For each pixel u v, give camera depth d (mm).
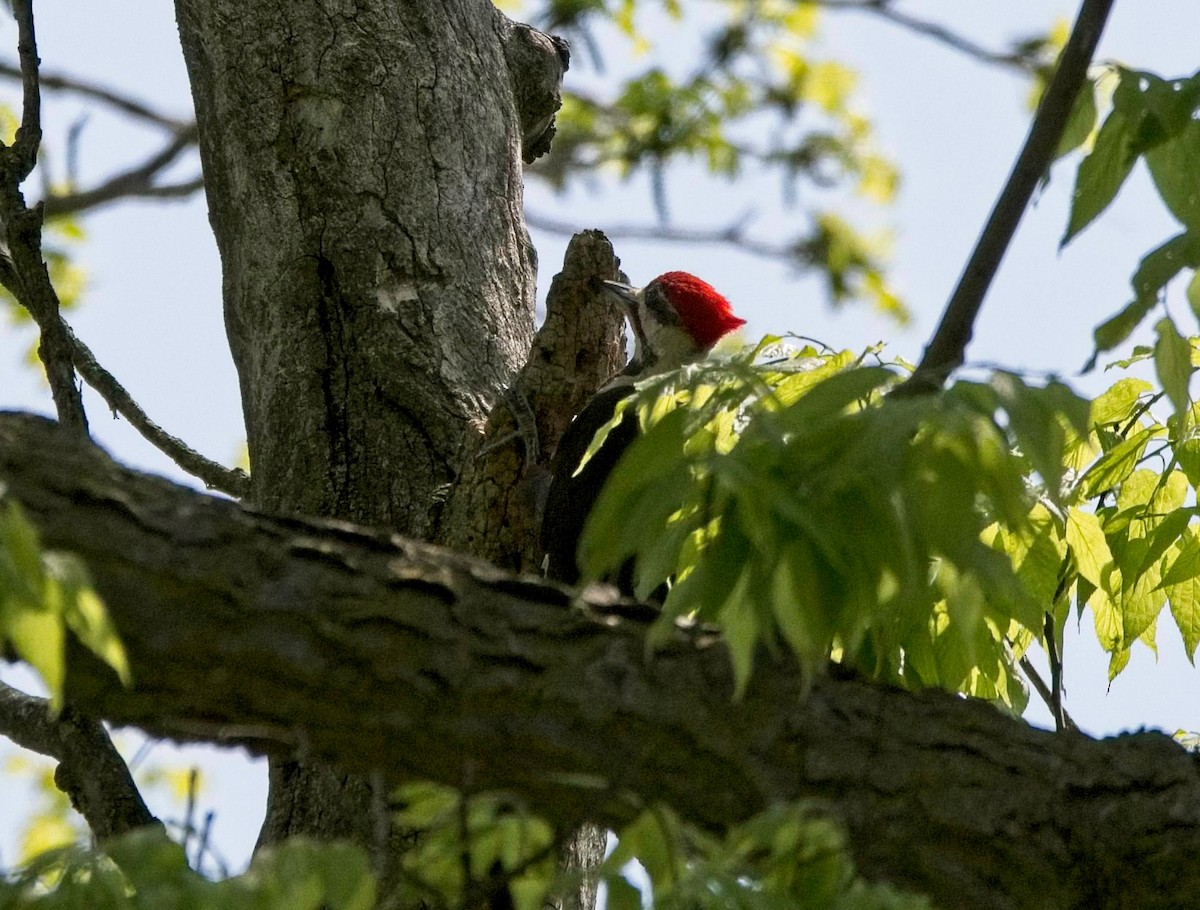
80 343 9070
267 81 8984
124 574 4777
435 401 8391
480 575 5355
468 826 4285
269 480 8398
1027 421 4461
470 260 8828
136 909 3592
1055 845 5316
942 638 6297
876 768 5344
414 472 8258
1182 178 5199
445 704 5094
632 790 5188
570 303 8352
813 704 5402
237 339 8969
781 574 4297
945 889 5246
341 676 4992
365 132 8891
